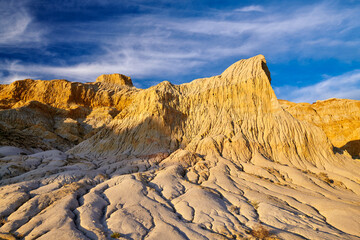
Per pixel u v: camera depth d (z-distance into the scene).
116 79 142.50
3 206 25.33
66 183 34.69
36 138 68.88
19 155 46.06
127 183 33.09
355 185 37.78
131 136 60.97
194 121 66.12
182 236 21.27
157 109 64.50
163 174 38.53
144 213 25.70
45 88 116.19
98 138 64.94
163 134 60.91
